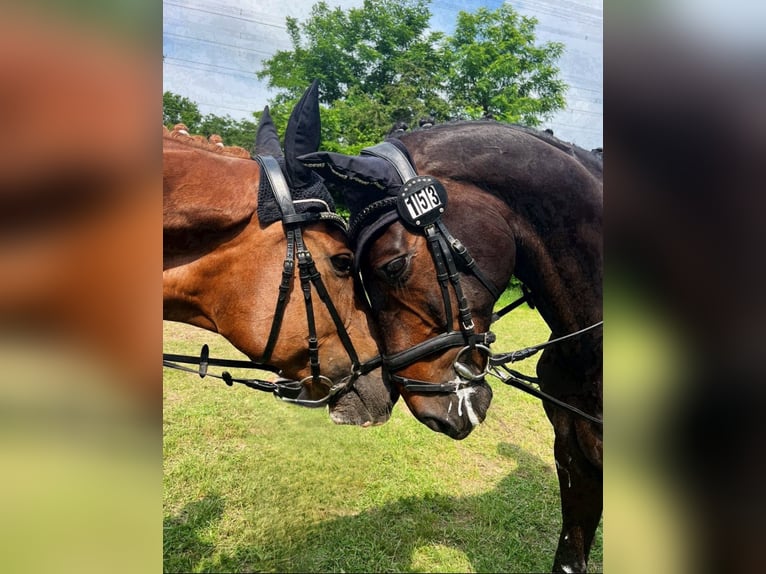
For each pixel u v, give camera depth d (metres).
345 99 10.77
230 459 3.23
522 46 10.98
